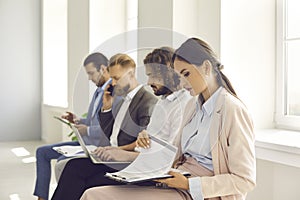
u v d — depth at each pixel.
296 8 3.16
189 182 2.01
